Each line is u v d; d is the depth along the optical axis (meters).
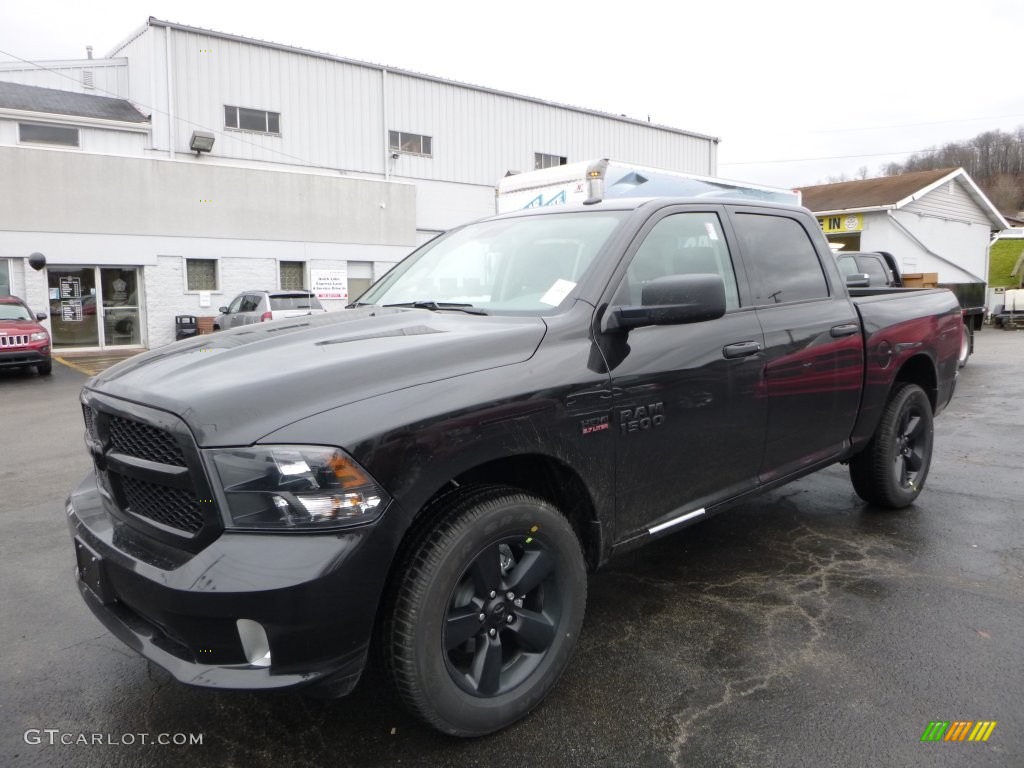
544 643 2.66
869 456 4.57
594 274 2.97
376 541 2.15
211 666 2.12
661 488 3.08
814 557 4.11
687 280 2.73
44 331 14.30
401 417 2.23
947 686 2.81
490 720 2.49
